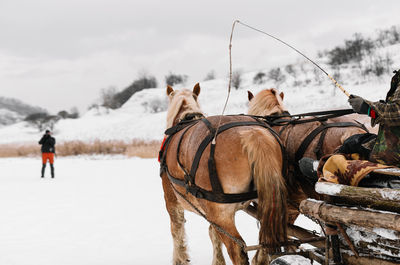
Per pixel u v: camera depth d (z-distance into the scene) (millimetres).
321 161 3195
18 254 5816
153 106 86438
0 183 13547
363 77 53875
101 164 20297
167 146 4164
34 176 15664
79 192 11297
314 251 3225
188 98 4840
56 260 5551
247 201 3371
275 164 3062
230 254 3209
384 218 2434
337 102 41312
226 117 3633
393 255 2561
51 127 71938
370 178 2867
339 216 2717
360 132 3650
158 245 6176
